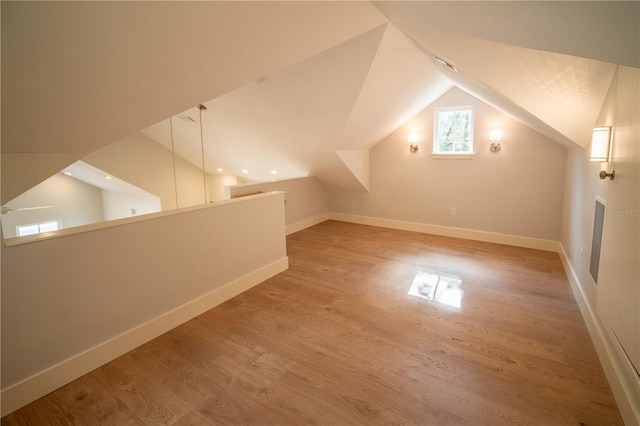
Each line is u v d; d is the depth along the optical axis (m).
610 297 1.88
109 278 2.13
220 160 6.62
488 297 3.02
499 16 1.47
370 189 5.75
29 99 1.59
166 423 1.67
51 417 1.72
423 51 2.94
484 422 1.66
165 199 7.18
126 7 1.32
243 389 1.90
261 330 2.51
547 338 2.37
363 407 1.76
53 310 1.88
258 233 3.32
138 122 2.14
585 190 2.87
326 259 4.09
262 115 4.15
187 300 2.65
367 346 2.30
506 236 4.59
